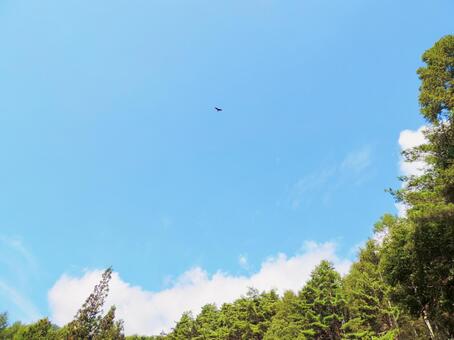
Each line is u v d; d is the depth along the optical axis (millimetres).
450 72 20578
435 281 17594
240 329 49500
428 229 16375
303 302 41781
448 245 15750
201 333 54312
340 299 39281
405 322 32531
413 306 20359
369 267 37781
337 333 38375
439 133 18141
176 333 57281
